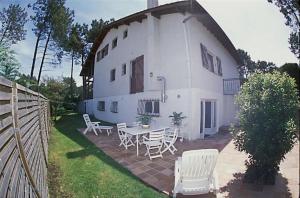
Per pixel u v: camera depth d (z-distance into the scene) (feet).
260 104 14.89
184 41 33.73
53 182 16.14
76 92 111.96
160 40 36.76
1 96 5.85
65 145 28.35
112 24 48.26
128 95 45.57
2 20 61.41
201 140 31.94
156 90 36.35
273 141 14.28
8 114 6.78
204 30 38.91
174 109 34.35
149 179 16.60
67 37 75.97
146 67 37.81
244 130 15.37
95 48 69.51
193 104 32.53
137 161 21.20
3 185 4.95
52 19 67.56
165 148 25.25
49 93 55.52
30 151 9.91
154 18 36.27
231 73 57.06
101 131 38.32
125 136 26.73
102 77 62.23
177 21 34.83
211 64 42.11
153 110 38.42
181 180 13.69
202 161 13.42
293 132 14.01
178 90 33.88
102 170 18.62
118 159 21.88
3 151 5.47
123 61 47.85
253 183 15.25
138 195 14.07
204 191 13.53
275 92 14.70
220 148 26.48
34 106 14.82
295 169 17.87
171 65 35.12
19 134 7.59
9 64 24.85
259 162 14.78
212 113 40.91
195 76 34.04
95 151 25.09
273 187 14.71
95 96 69.31
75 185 15.61
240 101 16.35
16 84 8.16
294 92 15.17
